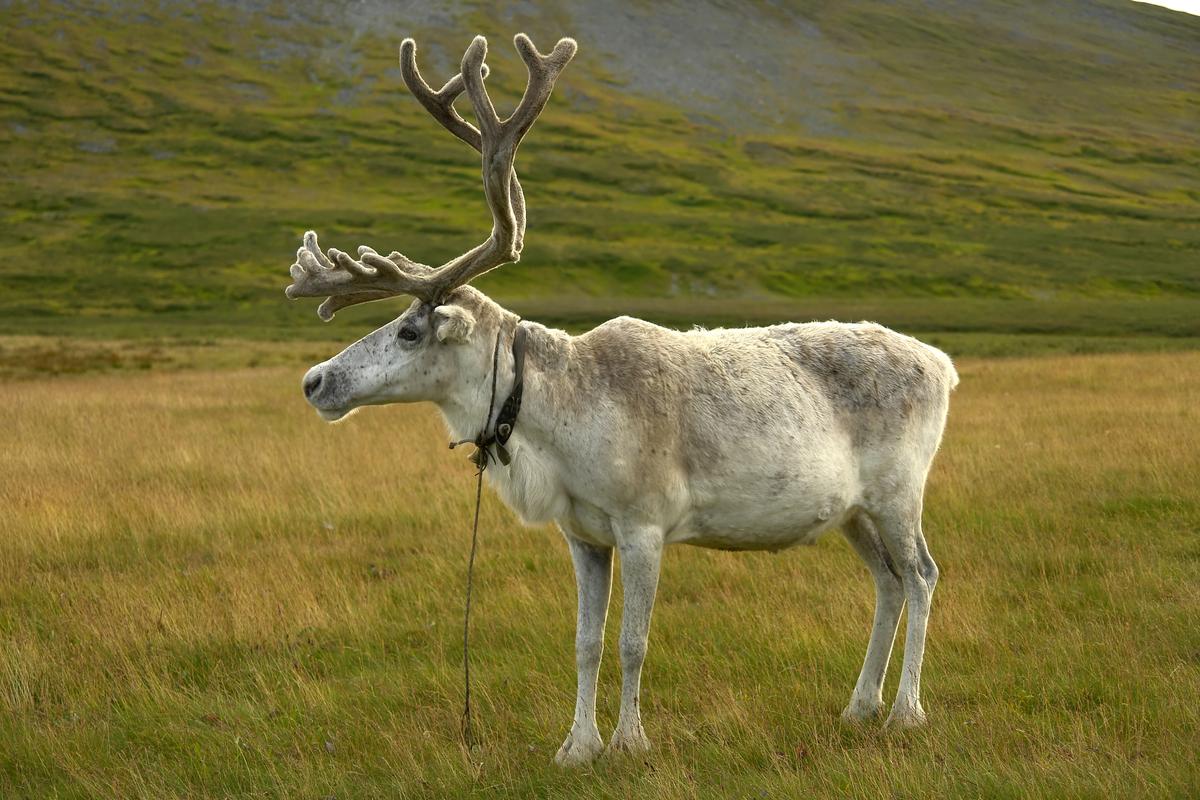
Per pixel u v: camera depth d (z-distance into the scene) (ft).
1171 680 27.02
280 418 78.28
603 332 25.91
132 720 27.94
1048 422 67.77
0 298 289.94
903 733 25.48
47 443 66.18
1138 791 21.01
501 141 24.03
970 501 46.85
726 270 337.72
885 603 27.63
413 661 31.73
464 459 59.47
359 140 513.04
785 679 29.19
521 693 29.09
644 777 23.03
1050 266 355.77
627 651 24.89
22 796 24.47
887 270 343.67
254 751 26.07
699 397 25.44
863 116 630.74
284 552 42.04
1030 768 22.61
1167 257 375.66
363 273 24.63
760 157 531.50
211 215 390.63
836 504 26.48
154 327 231.71
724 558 39.86
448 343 24.71
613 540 25.31
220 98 574.56
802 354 27.09
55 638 33.12
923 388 27.55
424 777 24.21
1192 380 88.02
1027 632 31.81
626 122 581.12
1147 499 45.27
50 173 451.94
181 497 50.44
